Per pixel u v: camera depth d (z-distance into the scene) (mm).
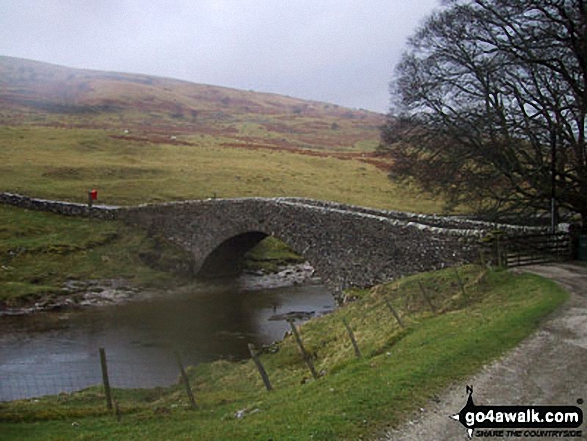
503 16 24844
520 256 19359
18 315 27859
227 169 60406
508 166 26406
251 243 35562
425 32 28859
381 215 28234
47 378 18797
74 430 9711
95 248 36875
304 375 14055
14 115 106125
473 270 18438
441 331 12922
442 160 28953
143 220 39719
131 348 22750
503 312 13734
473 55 26891
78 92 149250
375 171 67875
